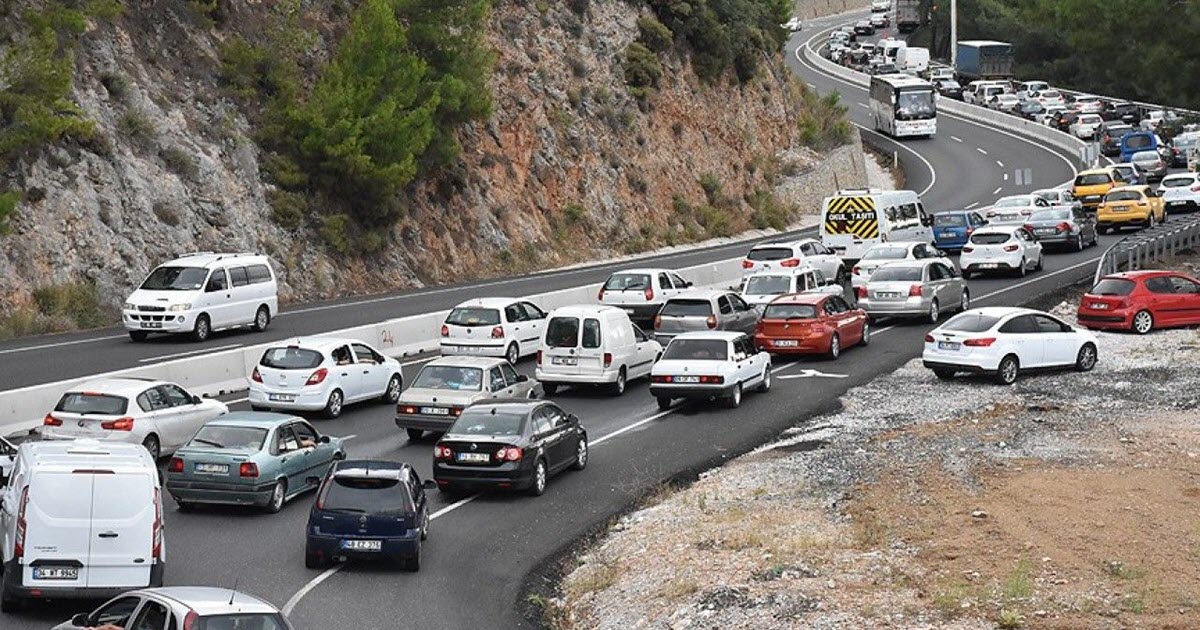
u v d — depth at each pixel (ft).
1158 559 59.47
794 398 103.14
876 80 360.07
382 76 181.68
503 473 75.31
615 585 60.80
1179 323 126.72
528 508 75.15
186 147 158.71
